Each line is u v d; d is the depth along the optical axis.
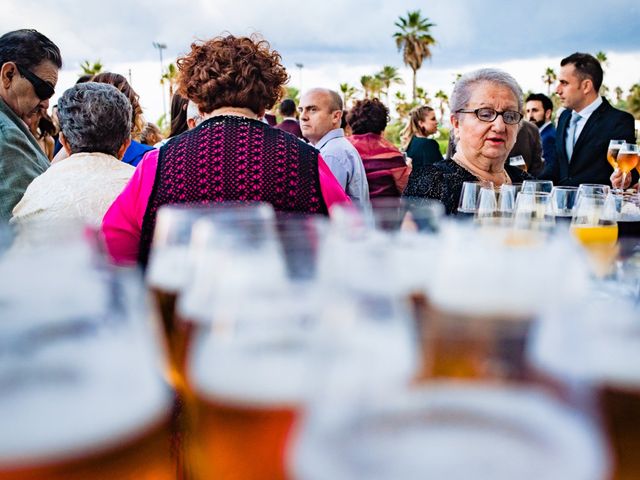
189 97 1.56
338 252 0.27
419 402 0.21
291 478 0.21
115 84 3.03
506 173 2.32
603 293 0.48
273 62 1.60
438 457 0.20
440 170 2.11
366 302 0.23
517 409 0.20
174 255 0.43
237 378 0.26
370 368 0.21
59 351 0.26
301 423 0.22
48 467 0.25
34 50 2.28
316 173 1.45
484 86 2.07
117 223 1.40
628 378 0.24
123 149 1.93
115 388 0.27
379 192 3.49
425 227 0.45
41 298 0.26
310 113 3.93
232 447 0.26
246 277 0.29
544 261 0.24
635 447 0.26
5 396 0.25
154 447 0.29
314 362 0.23
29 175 2.12
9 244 0.30
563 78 3.88
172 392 0.34
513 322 0.21
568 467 0.19
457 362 0.21
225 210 0.50
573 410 0.21
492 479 0.19
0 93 2.26
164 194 1.38
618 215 1.51
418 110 5.54
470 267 0.23
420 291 0.24
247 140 1.41
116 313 0.29
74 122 1.77
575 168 3.90
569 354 0.22
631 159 2.57
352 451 0.20
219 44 1.54
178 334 0.34
